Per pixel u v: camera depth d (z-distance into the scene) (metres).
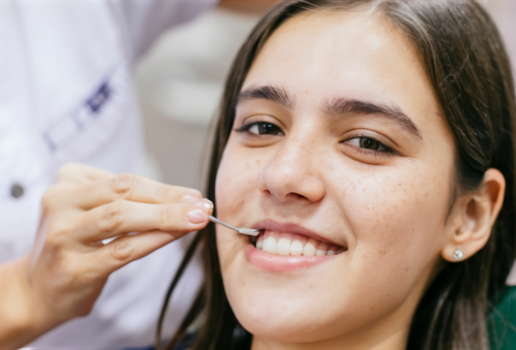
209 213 0.77
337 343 0.80
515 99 0.97
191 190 0.79
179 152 2.73
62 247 0.87
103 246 0.84
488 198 0.85
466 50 0.82
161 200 0.80
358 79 0.73
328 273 0.73
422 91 0.75
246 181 0.79
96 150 1.30
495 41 0.92
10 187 1.15
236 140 0.85
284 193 0.72
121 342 1.35
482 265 0.92
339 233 0.73
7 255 1.17
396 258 0.74
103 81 1.29
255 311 0.74
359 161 0.74
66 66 1.25
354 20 0.77
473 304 0.92
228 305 1.05
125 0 1.40
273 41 0.82
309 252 0.76
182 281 1.39
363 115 0.73
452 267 0.91
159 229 0.79
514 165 0.92
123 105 1.34
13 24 1.18
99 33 1.27
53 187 0.91
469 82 0.82
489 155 0.85
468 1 0.88
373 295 0.74
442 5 0.82
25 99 1.20
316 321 0.72
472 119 0.81
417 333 0.88
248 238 0.81
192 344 1.12
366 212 0.72
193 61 3.08
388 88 0.73
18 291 0.97
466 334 0.90
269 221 0.76
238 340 1.04
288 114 0.78
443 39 0.79
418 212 0.74
